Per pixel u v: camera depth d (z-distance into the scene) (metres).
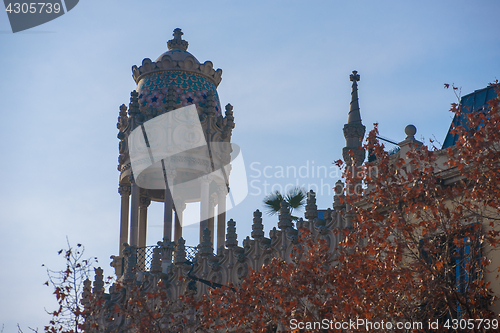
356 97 30.88
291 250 31.61
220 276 36.19
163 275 40.81
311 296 24.19
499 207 22.67
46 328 31.88
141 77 53.62
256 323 26.09
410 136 29.52
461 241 22.42
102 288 44.09
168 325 35.56
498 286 24.67
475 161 22.33
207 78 53.62
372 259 24.83
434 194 23.11
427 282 22.31
